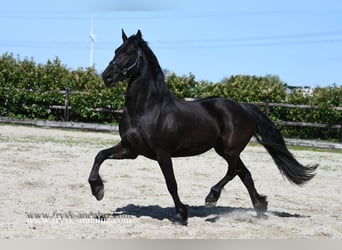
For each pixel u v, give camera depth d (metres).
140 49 7.98
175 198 8.13
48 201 9.57
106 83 7.89
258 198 9.02
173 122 8.01
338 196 11.77
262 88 27.55
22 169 12.83
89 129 26.98
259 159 18.38
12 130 24.08
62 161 14.70
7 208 8.75
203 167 15.48
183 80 28.14
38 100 28.08
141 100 7.88
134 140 7.93
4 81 28.42
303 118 26.27
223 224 8.48
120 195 10.66
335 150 23.98
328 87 27.03
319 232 8.11
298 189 12.51
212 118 8.62
